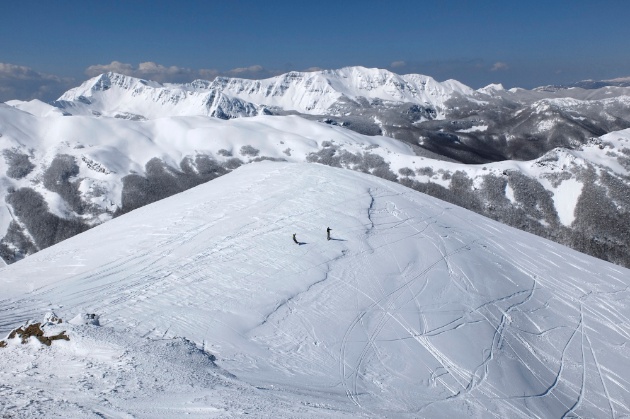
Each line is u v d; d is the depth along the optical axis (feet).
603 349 84.38
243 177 156.66
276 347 66.33
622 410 70.33
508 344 79.25
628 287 109.60
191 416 36.40
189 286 84.23
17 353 52.06
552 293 100.94
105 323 69.41
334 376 60.64
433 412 56.95
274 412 40.24
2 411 33.27
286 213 119.55
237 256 96.48
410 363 67.87
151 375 46.21
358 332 73.26
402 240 108.37
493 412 61.52
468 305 87.51
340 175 154.10
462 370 69.10
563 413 66.74
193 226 115.55
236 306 76.89
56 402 36.58
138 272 92.12
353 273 91.25
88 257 104.88
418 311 82.02
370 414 48.24
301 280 86.94
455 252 107.34
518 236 130.62
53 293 85.92
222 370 54.70
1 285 93.20
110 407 36.70
